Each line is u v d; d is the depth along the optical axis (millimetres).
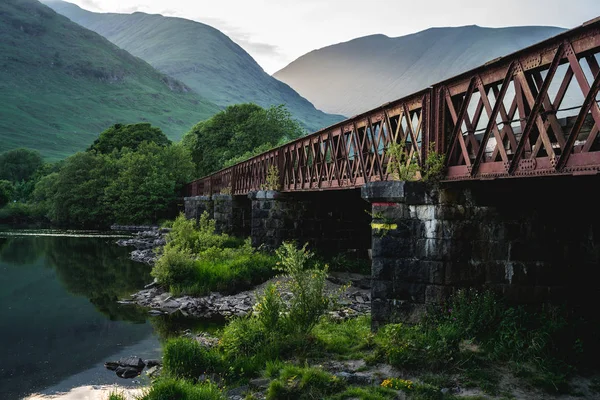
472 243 11148
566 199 11055
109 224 64625
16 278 25781
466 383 9164
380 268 11820
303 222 24156
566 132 9523
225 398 9328
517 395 8750
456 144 10977
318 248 24156
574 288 10992
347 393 9062
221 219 34938
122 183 62625
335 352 11227
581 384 8938
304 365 10531
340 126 17234
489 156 11039
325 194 24250
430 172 11234
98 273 27656
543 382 8930
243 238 33344
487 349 10031
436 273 11211
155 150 67125
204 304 19172
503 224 11117
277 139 66312
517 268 11039
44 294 21984
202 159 72438
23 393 11211
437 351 9875
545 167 8297
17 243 41781
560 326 10055
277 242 23859
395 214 11727
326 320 13656
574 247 11047
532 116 8492
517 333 10055
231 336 12297
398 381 9305
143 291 22125
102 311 18797
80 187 63156
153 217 62531
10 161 117750
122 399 9945
